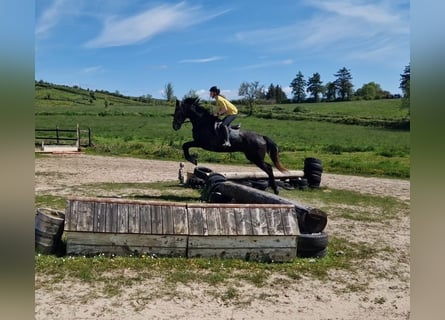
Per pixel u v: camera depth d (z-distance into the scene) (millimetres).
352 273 5281
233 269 5059
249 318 3789
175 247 5242
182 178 12195
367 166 18969
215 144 8664
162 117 56969
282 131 43156
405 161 20828
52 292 4055
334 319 3902
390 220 8617
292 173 12242
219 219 5395
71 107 68250
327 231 7359
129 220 5176
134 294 4156
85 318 3559
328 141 35375
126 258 5066
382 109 66000
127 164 17312
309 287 4699
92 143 23984
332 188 12930
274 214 5566
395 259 5961
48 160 17422
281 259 5469
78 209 5113
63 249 5316
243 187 7559
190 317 3721
